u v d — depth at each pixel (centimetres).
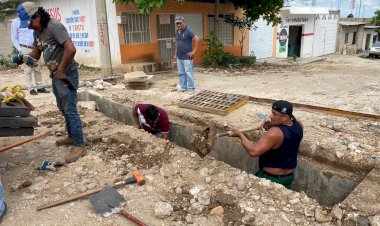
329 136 486
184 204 326
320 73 1205
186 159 420
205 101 675
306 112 612
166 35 1284
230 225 293
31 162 418
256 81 1011
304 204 319
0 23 1616
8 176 382
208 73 1205
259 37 1836
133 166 409
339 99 727
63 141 473
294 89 859
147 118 514
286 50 2073
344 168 425
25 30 722
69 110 412
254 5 1395
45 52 387
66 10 1335
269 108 651
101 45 1012
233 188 351
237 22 1479
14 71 1277
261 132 512
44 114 636
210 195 339
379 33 3353
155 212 304
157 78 1059
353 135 489
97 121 597
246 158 511
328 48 2567
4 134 351
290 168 369
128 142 471
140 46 1210
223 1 1476
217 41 1349
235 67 1405
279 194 335
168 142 472
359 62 1727
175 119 620
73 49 374
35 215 308
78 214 310
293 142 349
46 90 831
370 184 351
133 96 777
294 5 2089
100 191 338
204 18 1418
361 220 288
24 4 359
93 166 407
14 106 352
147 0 960
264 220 297
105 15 986
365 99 723
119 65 1185
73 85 403
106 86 893
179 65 807
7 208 317
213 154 561
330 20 2478
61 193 348
